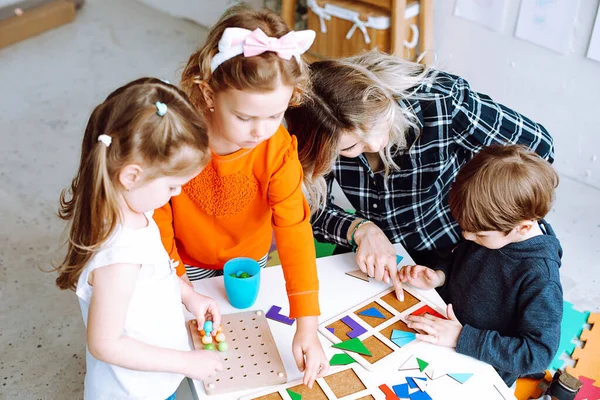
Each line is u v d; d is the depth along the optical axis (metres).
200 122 0.99
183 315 1.21
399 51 2.72
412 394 1.14
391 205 1.66
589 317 2.06
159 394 1.18
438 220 1.71
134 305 1.05
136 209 1.00
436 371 1.19
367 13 2.71
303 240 1.28
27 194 2.59
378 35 2.73
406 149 1.53
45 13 3.68
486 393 1.16
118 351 1.01
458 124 1.53
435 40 2.88
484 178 1.33
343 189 1.69
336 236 1.61
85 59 3.48
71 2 3.81
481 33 2.70
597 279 2.24
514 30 2.58
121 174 0.94
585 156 2.61
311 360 1.15
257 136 1.15
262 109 1.10
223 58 1.08
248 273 1.32
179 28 3.80
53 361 1.95
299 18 3.14
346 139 1.37
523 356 1.25
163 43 3.65
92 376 1.17
